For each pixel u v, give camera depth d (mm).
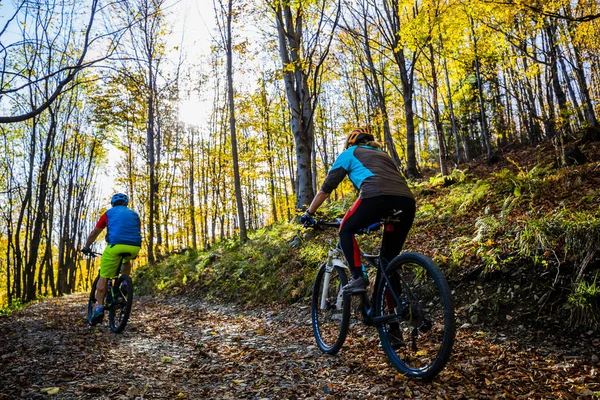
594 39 13141
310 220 3748
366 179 3186
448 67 19547
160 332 5320
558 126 15172
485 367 3039
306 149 10531
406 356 3150
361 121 21625
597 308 3514
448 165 22953
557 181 6984
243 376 3225
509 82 20953
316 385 2945
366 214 3166
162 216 24031
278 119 22891
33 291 17281
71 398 2697
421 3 12617
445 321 2660
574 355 3164
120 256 5594
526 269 4328
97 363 3592
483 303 4293
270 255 8930
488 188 7781
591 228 4043
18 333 5336
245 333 5078
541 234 4410
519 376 2840
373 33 16266
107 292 5715
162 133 24750
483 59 17047
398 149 27719
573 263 4016
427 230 7172
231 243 12523
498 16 12422
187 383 3090
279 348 4133
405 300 3057
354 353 3697
